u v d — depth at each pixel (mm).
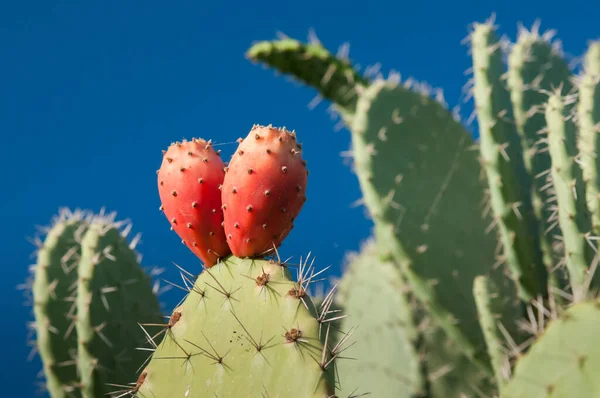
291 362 833
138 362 1038
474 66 1044
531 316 822
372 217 1037
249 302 858
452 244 1046
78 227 1074
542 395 774
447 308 1031
